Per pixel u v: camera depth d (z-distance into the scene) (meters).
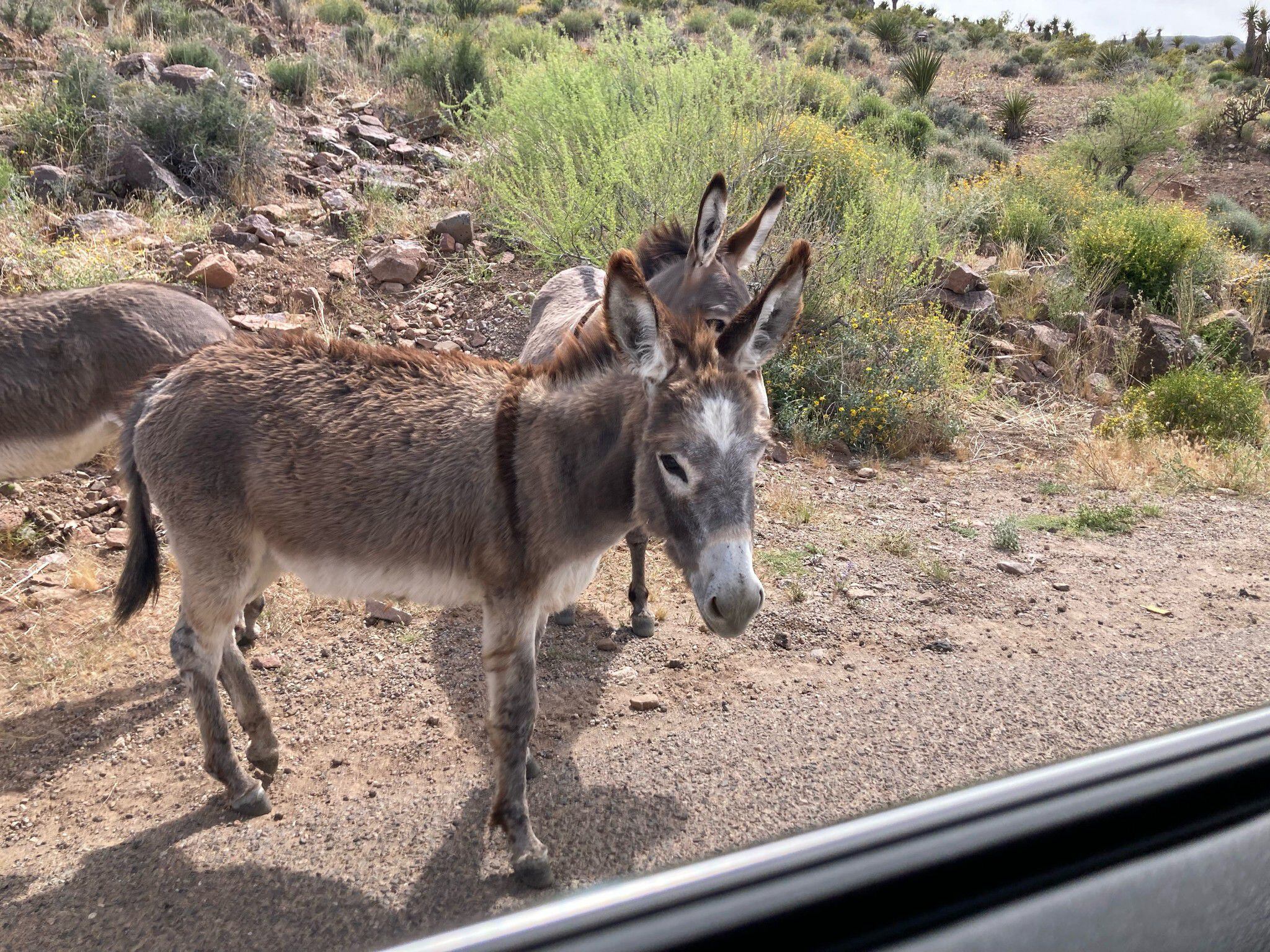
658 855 1.93
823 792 2.11
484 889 1.86
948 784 2.14
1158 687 2.57
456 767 2.28
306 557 2.10
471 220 5.70
